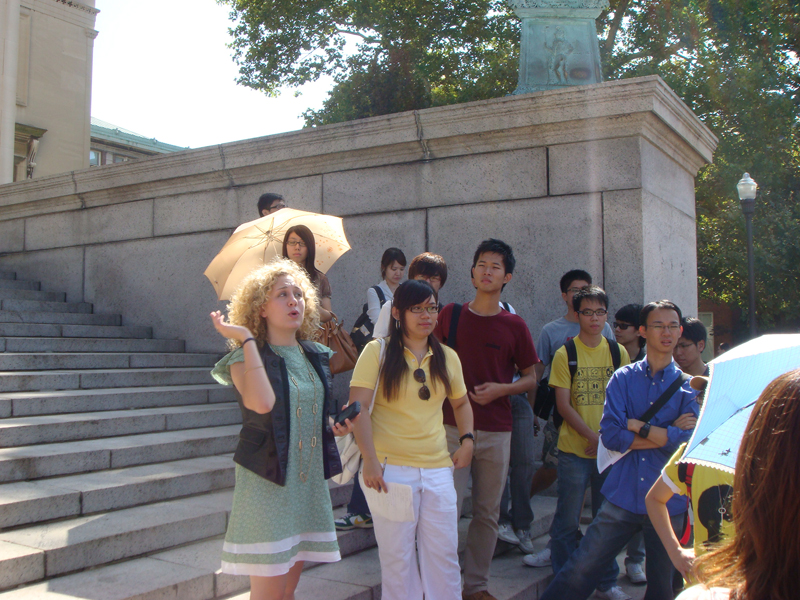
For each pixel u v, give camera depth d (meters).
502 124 6.11
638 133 5.68
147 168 8.16
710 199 17.72
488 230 6.23
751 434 1.17
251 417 2.75
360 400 3.23
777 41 17.30
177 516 3.73
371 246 6.76
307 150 7.07
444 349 3.46
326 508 2.91
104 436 4.84
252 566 2.62
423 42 19.48
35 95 20.86
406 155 6.63
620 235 5.71
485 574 3.74
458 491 3.77
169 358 7.03
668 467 2.56
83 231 8.87
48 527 3.47
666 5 18.02
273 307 2.89
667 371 3.56
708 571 1.22
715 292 18.62
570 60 7.09
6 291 8.22
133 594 2.93
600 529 3.43
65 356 6.16
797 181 18.00
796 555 1.08
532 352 3.97
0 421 4.61
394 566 3.15
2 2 17.61
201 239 7.88
